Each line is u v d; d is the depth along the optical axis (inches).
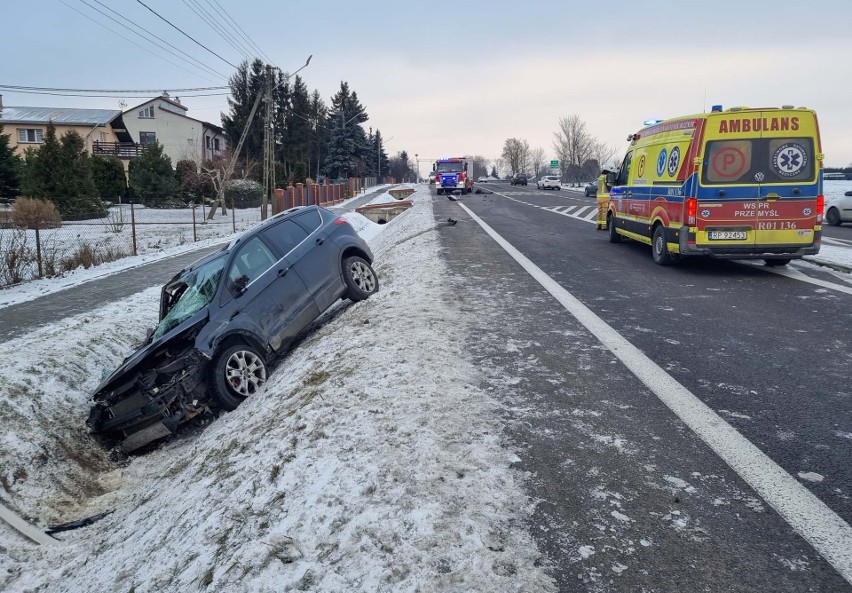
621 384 200.2
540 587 106.5
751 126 389.7
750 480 139.9
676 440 160.1
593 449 155.1
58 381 305.0
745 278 390.0
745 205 392.8
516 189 2182.6
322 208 371.9
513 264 444.8
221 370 270.7
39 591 174.6
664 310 303.3
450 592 105.7
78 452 268.1
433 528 122.6
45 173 1230.3
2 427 257.3
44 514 227.9
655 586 106.7
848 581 106.9
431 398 184.1
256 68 2834.6
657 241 448.1
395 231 805.2
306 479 149.0
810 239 394.6
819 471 143.8
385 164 4315.9
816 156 389.4
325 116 3513.8
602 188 631.8
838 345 241.3
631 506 130.3
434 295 332.2
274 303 304.3
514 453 152.6
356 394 192.4
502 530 122.2
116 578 151.8
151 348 270.7
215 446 211.0
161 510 181.9
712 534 120.6
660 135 463.2
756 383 201.2
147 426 263.6
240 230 1155.3
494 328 266.8
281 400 220.5
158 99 2396.7
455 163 1716.3
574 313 296.2
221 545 135.7
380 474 143.3
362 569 114.1
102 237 980.6
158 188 1659.7
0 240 617.6
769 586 106.2
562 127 3208.7
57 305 474.3
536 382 201.2
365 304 326.6
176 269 636.7
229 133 2706.7
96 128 2225.6
